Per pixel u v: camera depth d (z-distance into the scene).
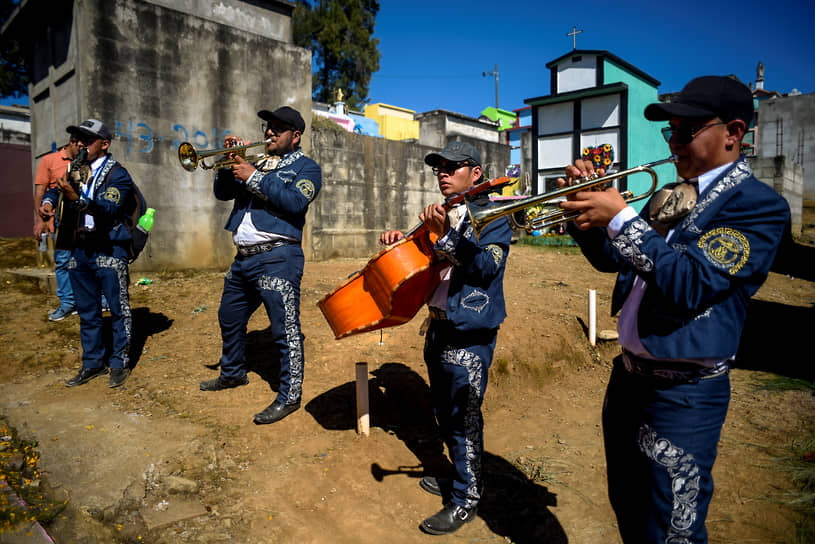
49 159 5.82
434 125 21.00
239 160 3.30
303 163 3.59
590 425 4.06
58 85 7.76
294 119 3.54
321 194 10.75
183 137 7.91
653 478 1.56
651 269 1.44
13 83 16.20
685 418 1.52
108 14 7.15
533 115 15.60
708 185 1.54
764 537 2.61
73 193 3.73
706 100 1.50
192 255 8.01
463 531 2.65
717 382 1.54
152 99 7.58
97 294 4.12
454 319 2.46
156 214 7.66
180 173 7.87
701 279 1.39
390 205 12.12
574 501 2.96
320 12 28.50
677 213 1.55
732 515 2.79
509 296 6.59
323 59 28.97
